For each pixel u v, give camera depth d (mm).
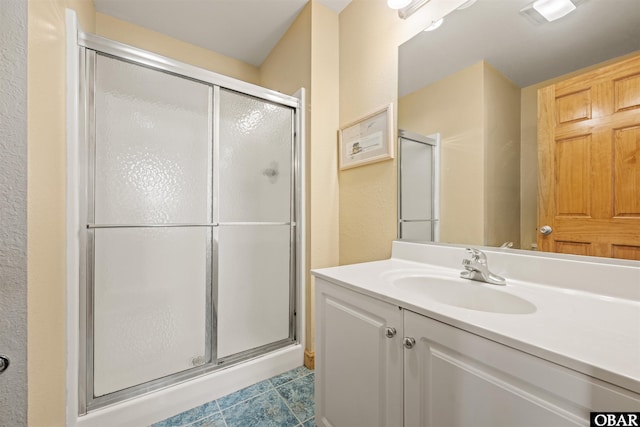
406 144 1397
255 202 1717
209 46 2248
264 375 1601
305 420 1275
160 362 1412
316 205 1751
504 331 553
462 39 1163
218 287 1590
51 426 939
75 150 1104
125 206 1321
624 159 760
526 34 976
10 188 581
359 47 1684
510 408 536
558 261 868
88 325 1184
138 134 1354
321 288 1100
